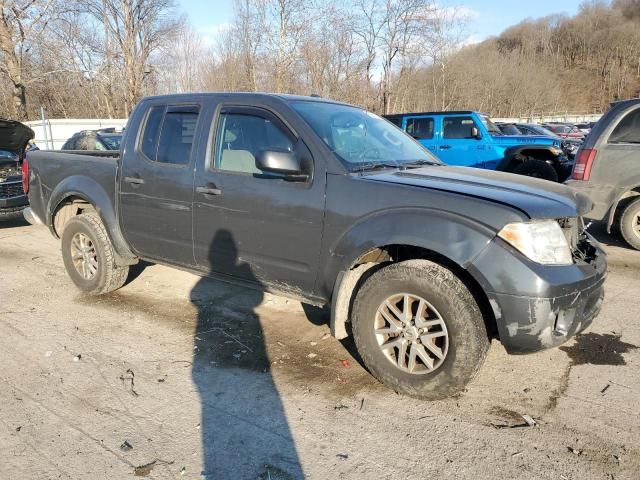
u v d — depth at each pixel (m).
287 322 4.29
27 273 5.70
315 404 3.07
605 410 3.00
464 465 2.54
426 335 2.99
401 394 3.16
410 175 3.30
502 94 49.97
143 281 5.34
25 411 2.98
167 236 4.12
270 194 3.44
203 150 3.82
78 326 4.20
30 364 3.54
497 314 2.74
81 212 5.24
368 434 2.79
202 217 3.83
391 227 2.96
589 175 6.51
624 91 81.69
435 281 2.88
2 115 27.56
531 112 51.47
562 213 2.86
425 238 2.85
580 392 3.20
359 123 3.94
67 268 4.98
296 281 3.46
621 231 6.59
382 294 3.09
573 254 3.00
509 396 3.16
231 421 2.90
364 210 3.09
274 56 28.27
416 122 11.41
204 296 4.90
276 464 2.55
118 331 4.10
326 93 28.28
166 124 4.14
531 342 2.73
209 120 3.84
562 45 94.38
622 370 3.47
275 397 3.15
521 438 2.75
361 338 3.23
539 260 2.73
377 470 2.51
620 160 6.27
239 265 3.72
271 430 2.82
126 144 4.36
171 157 4.05
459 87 39.19
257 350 3.78
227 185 3.65
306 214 3.29
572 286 2.74
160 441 2.72
